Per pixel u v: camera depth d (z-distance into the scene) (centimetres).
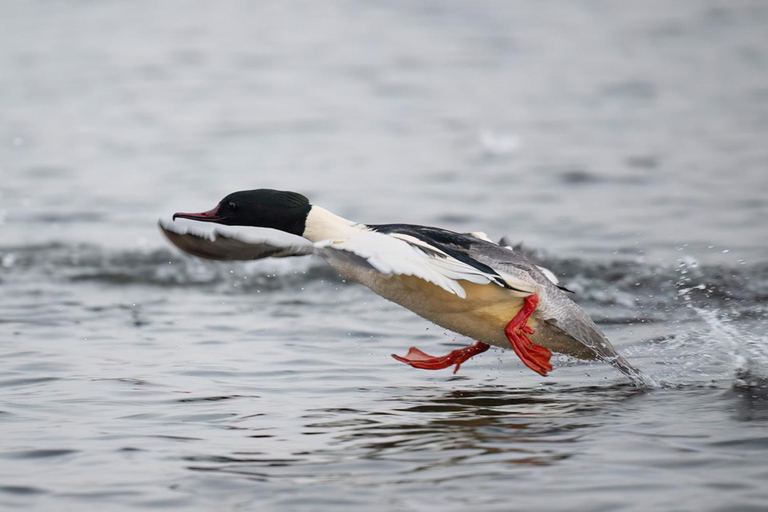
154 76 3600
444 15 5019
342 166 2317
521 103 3127
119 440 717
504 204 1900
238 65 3803
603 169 2223
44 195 2014
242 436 730
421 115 2950
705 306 1182
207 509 589
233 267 1456
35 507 592
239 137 2662
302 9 5262
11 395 835
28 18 4988
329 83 3466
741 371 902
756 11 5047
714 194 1938
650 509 578
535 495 603
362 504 593
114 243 1602
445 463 664
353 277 863
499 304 835
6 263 1467
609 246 1534
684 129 2702
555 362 964
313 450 696
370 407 812
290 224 905
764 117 2845
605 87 3384
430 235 863
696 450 677
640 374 858
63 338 1055
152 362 958
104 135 2695
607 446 692
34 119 2912
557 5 5353
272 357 986
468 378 913
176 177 2206
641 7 5266
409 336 1084
